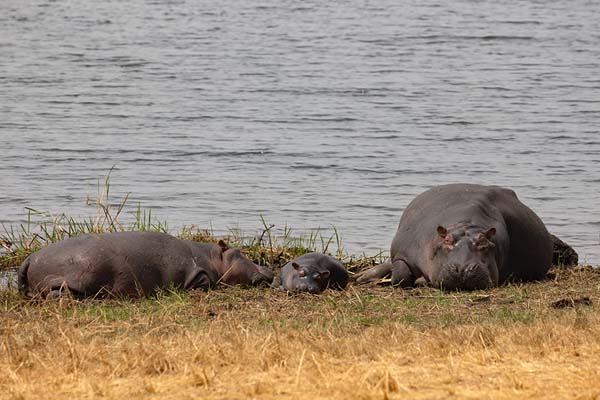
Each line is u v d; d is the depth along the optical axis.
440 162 91.31
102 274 44.19
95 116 112.75
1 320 38.22
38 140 98.81
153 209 72.44
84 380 29.12
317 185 81.69
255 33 183.50
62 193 77.25
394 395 27.58
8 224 66.31
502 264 48.56
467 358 31.19
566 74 144.12
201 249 47.41
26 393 28.44
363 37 178.25
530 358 31.22
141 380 29.56
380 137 102.56
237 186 80.75
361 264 53.97
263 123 109.56
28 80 136.12
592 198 78.19
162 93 128.12
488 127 108.19
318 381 28.81
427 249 48.06
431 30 186.62
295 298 44.25
